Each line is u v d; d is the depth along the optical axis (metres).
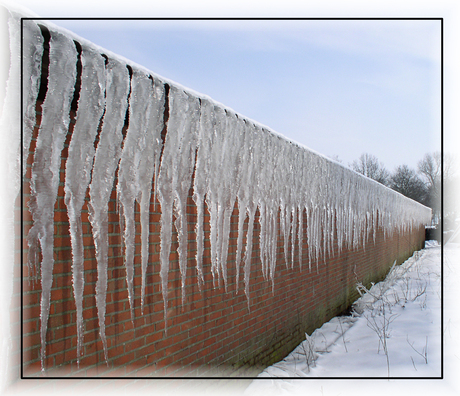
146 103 2.18
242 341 3.29
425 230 24.06
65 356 1.73
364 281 7.84
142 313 2.21
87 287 1.87
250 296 3.47
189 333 2.62
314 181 4.85
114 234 2.03
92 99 1.85
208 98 2.76
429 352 4.21
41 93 1.67
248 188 3.30
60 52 1.70
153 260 2.30
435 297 7.28
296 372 3.63
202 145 2.70
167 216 2.39
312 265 5.05
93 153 1.86
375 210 8.84
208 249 2.88
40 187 1.62
